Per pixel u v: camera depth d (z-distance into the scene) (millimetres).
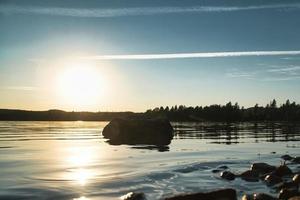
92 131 54594
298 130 60031
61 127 70125
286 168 17266
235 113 130750
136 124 43906
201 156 24094
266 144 33594
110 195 12969
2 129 57438
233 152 26766
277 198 12570
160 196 12852
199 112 128125
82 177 16156
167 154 25047
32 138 38656
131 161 21312
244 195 12586
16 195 12797
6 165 19500
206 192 11938
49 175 16609
